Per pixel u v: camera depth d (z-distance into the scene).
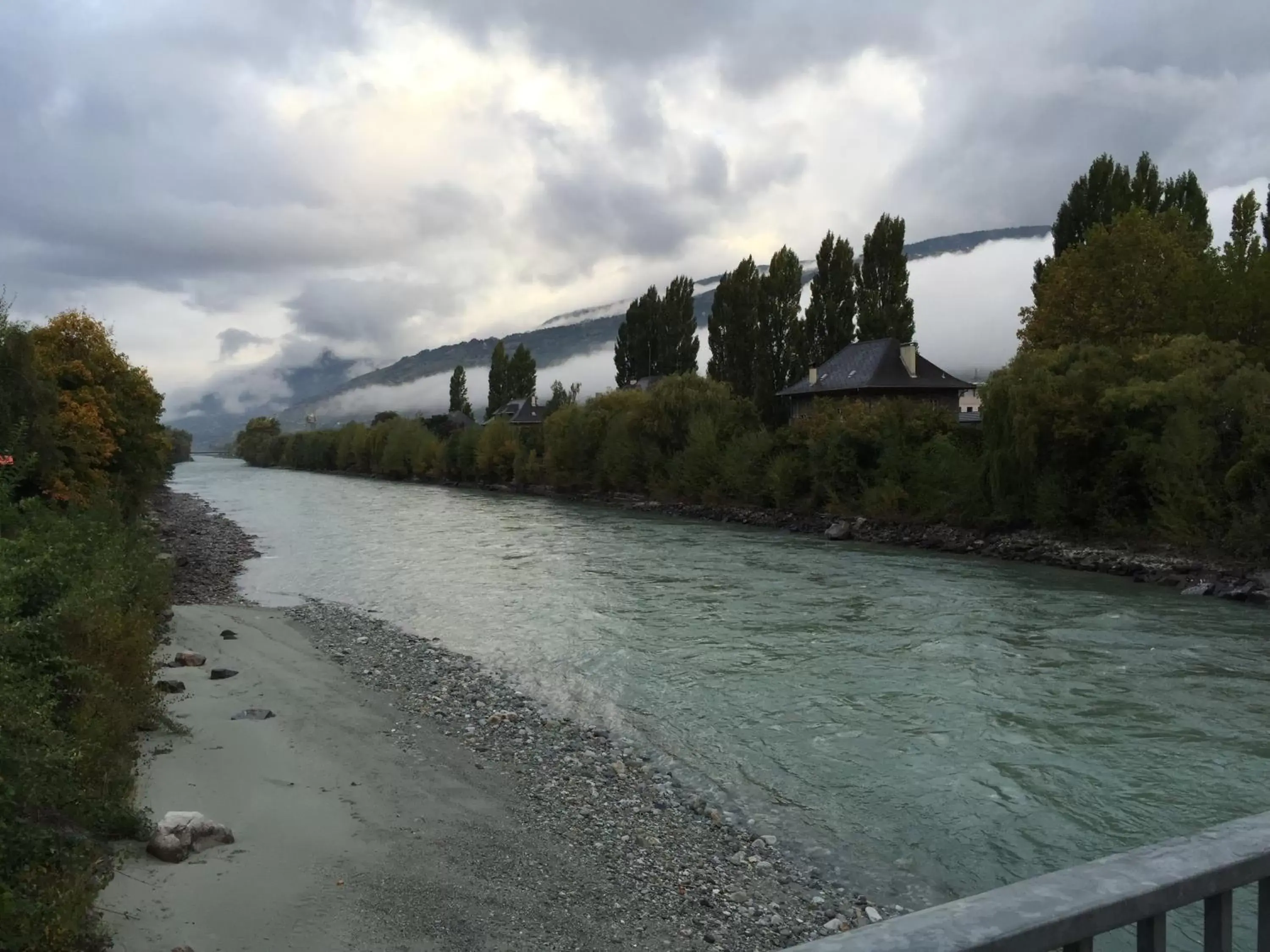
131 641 11.60
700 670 17.94
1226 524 30.81
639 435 67.00
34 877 5.99
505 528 49.53
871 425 47.47
